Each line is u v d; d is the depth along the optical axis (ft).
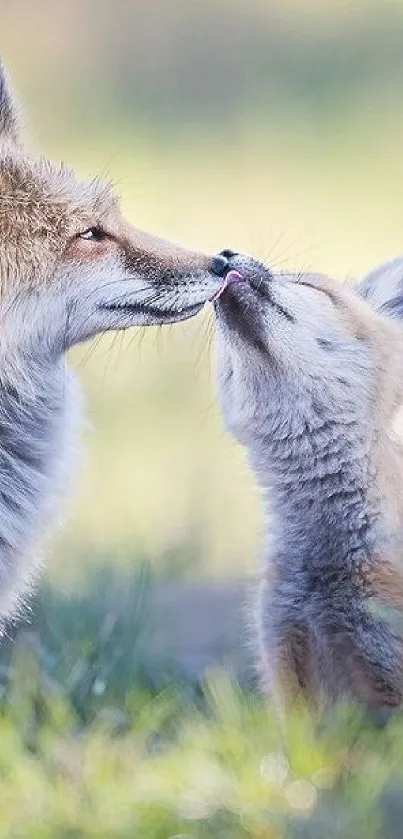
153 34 107.86
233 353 33.65
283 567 33.42
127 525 52.29
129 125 98.89
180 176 92.63
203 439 63.52
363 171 93.09
